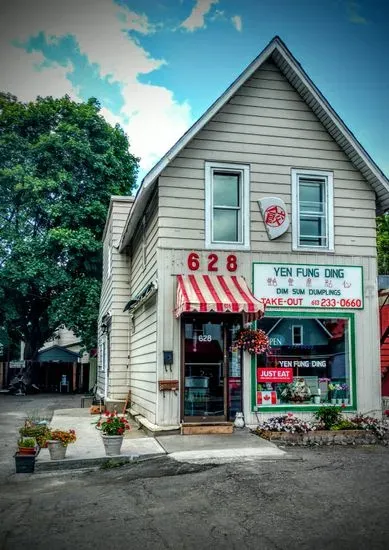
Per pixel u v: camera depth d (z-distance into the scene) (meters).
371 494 7.53
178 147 12.38
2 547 5.82
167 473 8.80
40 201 28.77
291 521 6.48
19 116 30.72
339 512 6.79
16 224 30.19
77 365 34.09
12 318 30.22
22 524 6.55
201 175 12.77
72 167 30.23
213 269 12.55
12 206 30.19
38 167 29.84
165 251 12.39
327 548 5.68
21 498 7.66
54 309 29.55
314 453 10.27
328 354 13.03
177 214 12.54
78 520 6.64
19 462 9.26
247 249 12.80
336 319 13.18
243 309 11.45
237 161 12.96
